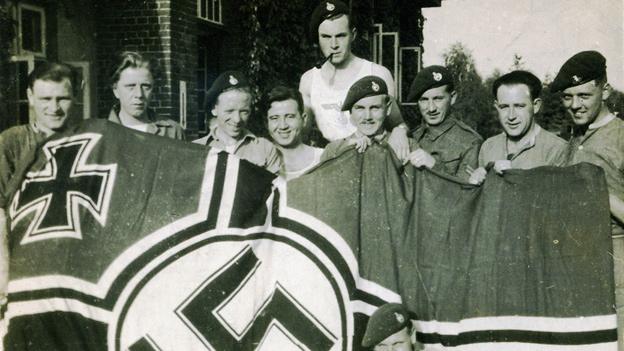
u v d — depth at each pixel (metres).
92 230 3.58
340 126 3.83
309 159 3.69
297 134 3.66
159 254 3.57
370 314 3.57
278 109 3.63
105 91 5.11
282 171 3.67
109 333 3.57
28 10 5.03
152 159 3.59
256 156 3.69
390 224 3.55
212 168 3.60
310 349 3.59
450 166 3.66
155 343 3.57
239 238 3.58
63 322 3.59
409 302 3.55
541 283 3.45
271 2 6.35
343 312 3.57
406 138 3.61
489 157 3.60
